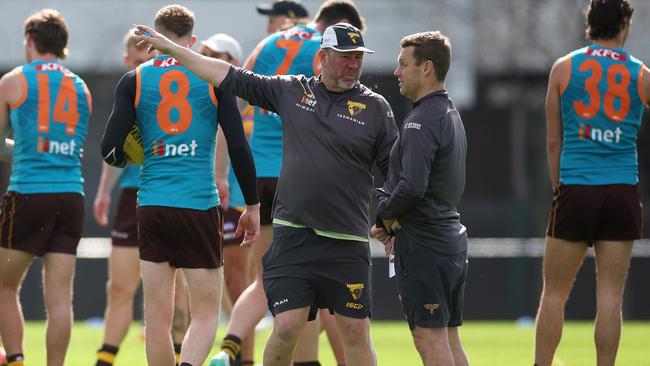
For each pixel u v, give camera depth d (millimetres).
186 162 24562
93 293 61812
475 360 36438
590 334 48312
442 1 88375
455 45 88562
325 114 23438
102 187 35281
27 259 27438
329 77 23406
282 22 33688
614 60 25984
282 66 28812
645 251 61969
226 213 32500
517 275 62000
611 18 26078
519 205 64438
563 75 26125
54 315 27562
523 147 76875
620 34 26281
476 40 88438
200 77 23875
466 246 23797
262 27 85562
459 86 88500
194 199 24516
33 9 84562
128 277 33312
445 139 22828
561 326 26438
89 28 85750
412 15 88188
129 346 43250
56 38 27891
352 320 23656
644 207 64625
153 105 24531
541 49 87750
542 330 26516
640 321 62000
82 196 28109
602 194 25766
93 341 45094
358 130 23406
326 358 36781
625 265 26047
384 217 23125
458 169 23250
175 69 24688
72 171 27875
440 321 23250
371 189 24016
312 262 23375
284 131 23797
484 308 62094
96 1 86500
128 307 33375
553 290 26547
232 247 32406
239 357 30375
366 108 23641
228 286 32562
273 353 23750
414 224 23219
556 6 88312
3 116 27281
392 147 23625
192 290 24797
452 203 23391
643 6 86812
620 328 25953
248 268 32750
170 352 24562
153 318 24531
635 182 26078
